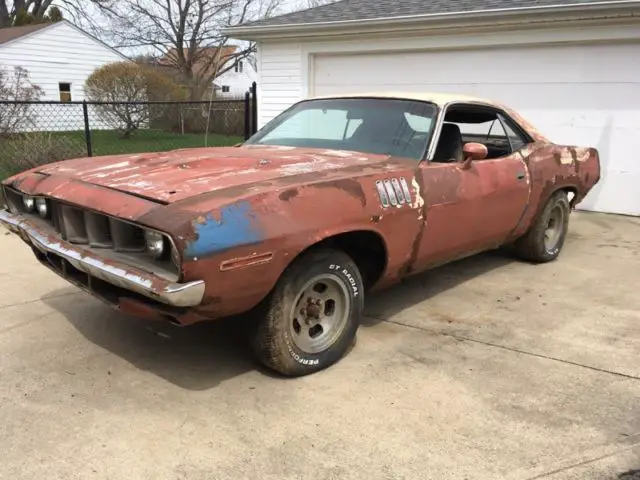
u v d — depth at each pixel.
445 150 4.12
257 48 10.97
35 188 3.41
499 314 4.28
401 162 3.76
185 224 2.54
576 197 5.76
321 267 3.14
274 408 2.92
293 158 3.67
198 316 2.72
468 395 3.08
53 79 25.22
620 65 7.77
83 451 2.54
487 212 4.30
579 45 7.95
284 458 2.53
